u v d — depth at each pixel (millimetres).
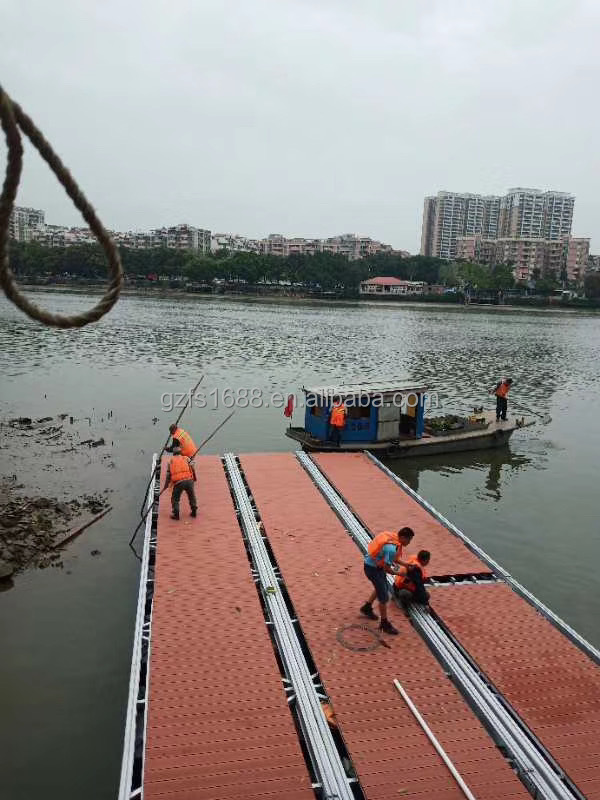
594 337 69438
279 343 51281
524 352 52594
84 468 18281
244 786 6129
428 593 9883
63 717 8227
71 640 9969
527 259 155250
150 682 7660
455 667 8125
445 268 141625
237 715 7129
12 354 40281
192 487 12883
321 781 6250
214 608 9469
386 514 13586
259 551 11453
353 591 10141
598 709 7445
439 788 6211
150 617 9188
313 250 190000
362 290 131625
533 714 7324
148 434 22547
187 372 36062
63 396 28375
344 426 19281
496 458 21484
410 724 7070
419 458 20734
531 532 15305
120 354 42156
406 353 48344
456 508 16812
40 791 7066
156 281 123812
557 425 27141
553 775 6371
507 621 9336
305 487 15227
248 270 116125
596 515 16547
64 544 13281
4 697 8562
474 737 6895
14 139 2293
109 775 7312
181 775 6223
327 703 7488
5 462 18406
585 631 10945
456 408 29391
